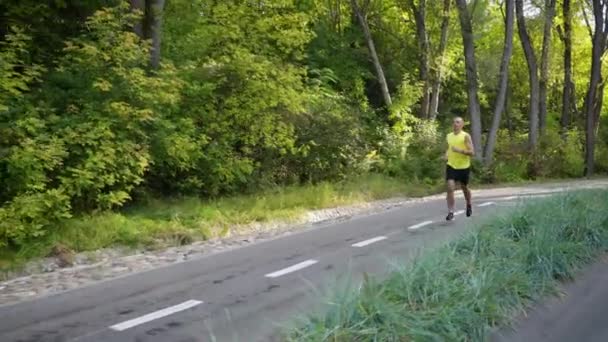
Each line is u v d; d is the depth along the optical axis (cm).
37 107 1073
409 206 1576
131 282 782
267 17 1598
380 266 833
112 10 1217
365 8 2897
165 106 1328
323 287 715
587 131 3406
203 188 1452
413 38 3162
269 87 1478
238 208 1345
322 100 2005
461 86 3588
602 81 3772
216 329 582
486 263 677
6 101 1013
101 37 1207
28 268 876
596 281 749
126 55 1198
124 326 597
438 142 2566
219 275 810
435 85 2953
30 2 1276
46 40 1313
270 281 769
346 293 546
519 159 3000
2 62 1009
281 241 1075
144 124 1231
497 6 3497
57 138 1036
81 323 609
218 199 1444
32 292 754
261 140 1593
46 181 1012
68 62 1202
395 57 3130
